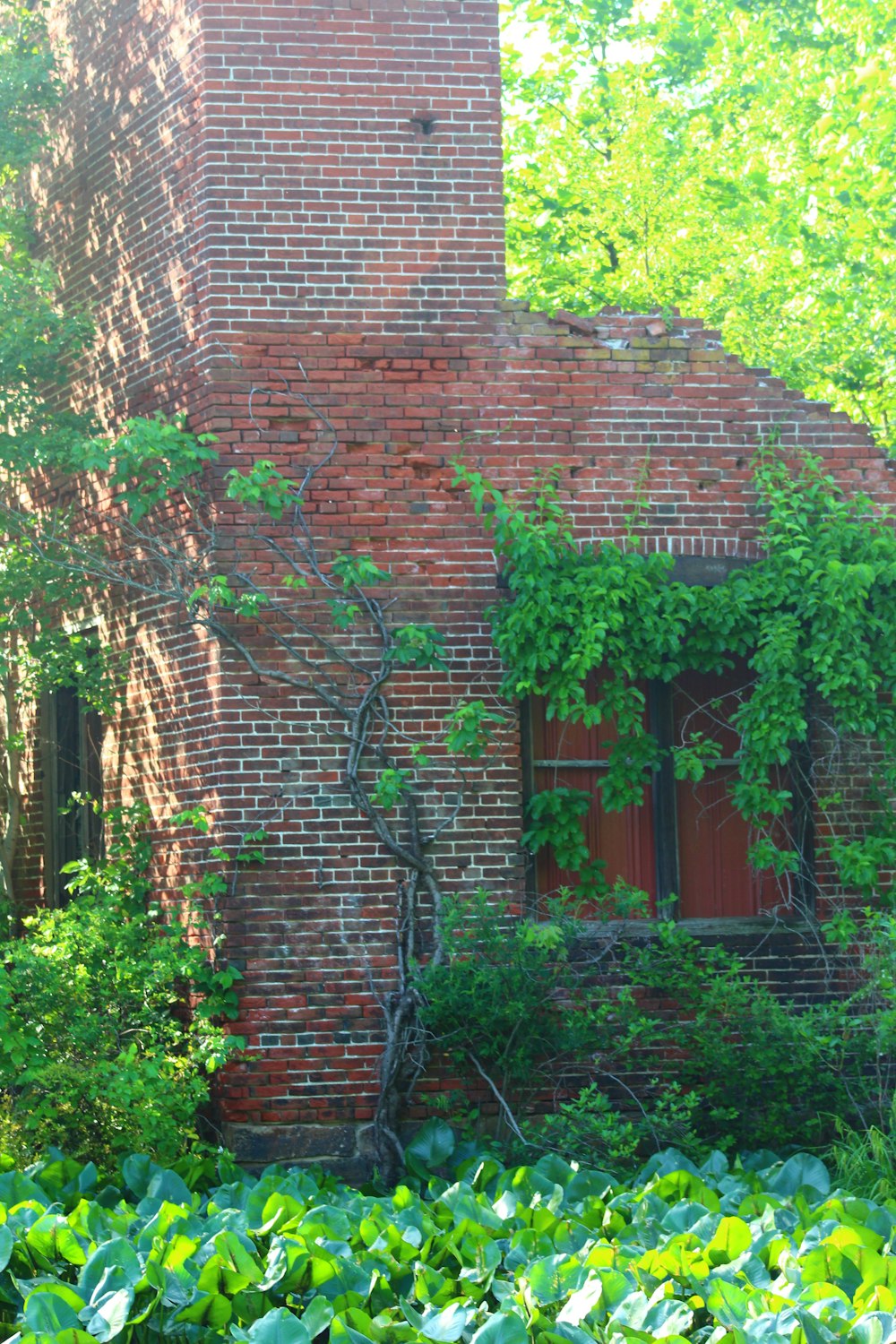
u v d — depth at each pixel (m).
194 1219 6.74
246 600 9.57
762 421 10.65
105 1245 6.02
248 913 9.71
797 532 10.11
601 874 10.12
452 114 10.34
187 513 10.20
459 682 10.06
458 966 9.41
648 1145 9.65
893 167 17.95
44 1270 6.32
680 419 10.52
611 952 10.06
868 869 9.93
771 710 9.97
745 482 10.56
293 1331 5.31
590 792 10.41
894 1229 6.41
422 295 10.26
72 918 9.95
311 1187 7.70
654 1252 5.92
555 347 10.40
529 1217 6.75
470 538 10.16
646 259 19.83
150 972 9.30
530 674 9.70
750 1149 9.47
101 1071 8.61
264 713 9.84
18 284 10.91
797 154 19.42
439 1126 9.21
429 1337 5.35
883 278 18.45
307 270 10.13
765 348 18.67
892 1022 9.09
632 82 20.12
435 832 9.94
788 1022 9.23
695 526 10.46
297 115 10.17
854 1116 9.61
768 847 9.97
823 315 18.72
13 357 10.96
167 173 10.48
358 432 10.11
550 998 9.78
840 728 10.33
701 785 10.54
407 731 9.98
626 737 10.21
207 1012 9.49
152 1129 8.59
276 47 10.17
